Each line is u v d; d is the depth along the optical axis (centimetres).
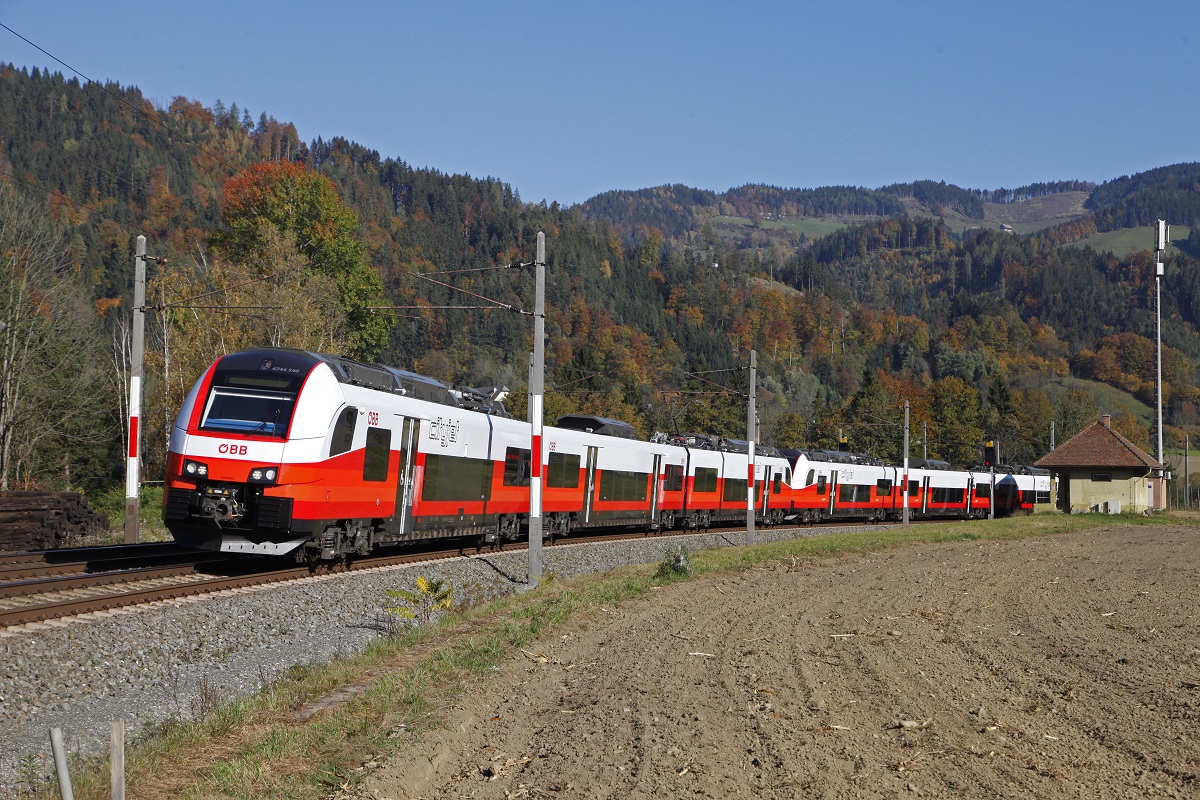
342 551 2109
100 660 1224
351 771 841
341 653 1376
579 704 1104
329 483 1961
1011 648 1509
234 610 1552
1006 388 13588
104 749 937
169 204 15800
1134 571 2803
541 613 1725
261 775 820
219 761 872
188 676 1226
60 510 2631
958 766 871
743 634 1581
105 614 1458
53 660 1190
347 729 967
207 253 9475
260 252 6234
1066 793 802
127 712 1065
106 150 18538
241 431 1900
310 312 4959
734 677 1235
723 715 1039
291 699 1096
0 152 16950
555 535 3403
